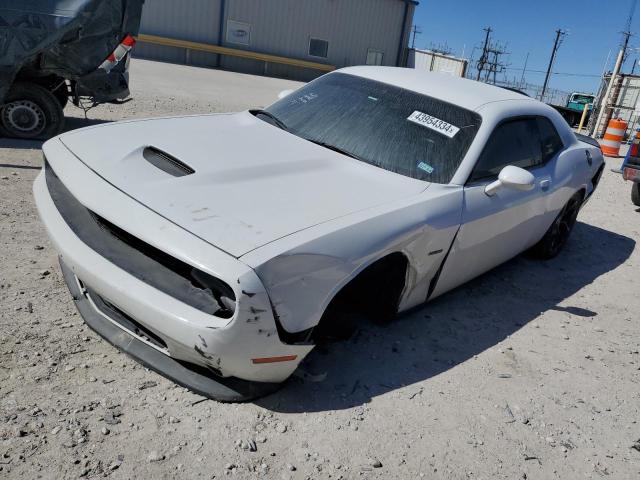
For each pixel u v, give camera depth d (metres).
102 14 7.02
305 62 28.67
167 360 2.59
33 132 7.15
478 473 2.48
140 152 3.01
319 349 3.17
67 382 2.55
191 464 2.23
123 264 2.48
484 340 3.68
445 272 3.51
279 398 2.70
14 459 2.09
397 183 3.24
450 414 2.84
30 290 3.26
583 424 2.97
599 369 3.56
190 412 2.50
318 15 28.55
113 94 7.57
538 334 3.90
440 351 3.43
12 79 6.55
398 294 3.29
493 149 3.76
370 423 2.65
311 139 3.67
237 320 2.20
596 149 5.55
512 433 2.79
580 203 5.43
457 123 3.71
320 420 2.60
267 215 2.55
